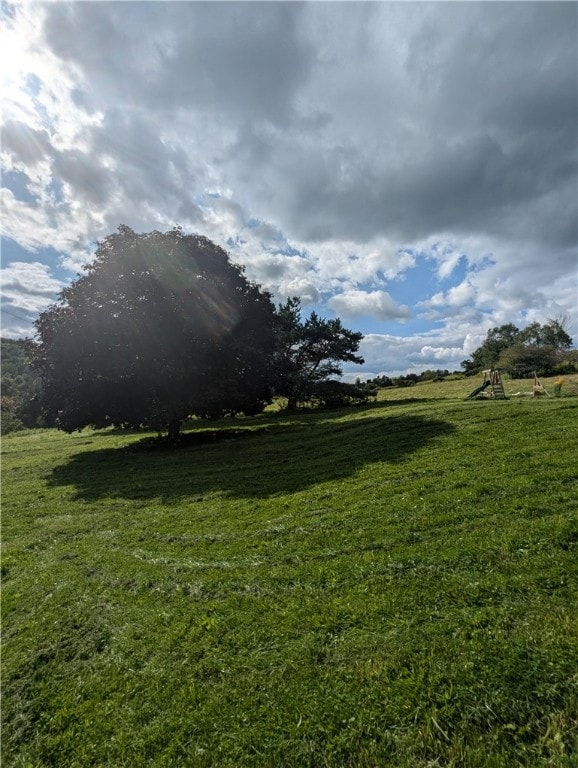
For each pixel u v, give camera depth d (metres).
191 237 20.33
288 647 3.55
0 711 3.42
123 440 21.83
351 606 3.97
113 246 18.00
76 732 3.09
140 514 8.50
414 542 5.16
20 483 13.31
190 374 17.31
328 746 2.60
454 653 3.12
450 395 32.53
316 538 5.80
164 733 2.92
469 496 6.16
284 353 32.94
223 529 6.85
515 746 2.41
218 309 18.50
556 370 41.16
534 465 6.96
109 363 16.30
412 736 2.58
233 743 2.74
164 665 3.62
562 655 2.92
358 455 10.62
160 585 5.09
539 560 4.19
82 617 4.60
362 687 2.98
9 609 5.07
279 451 13.65
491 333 75.75
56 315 17.36
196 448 16.66
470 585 3.96
